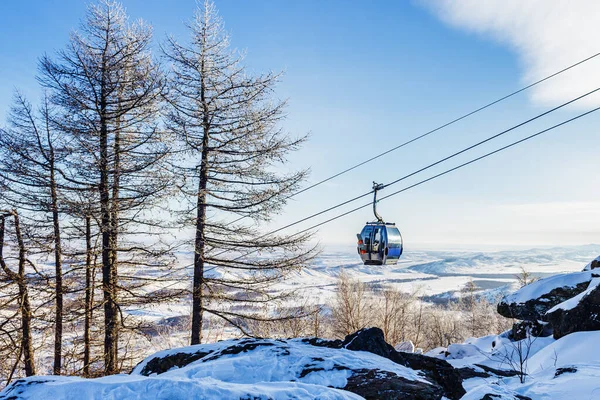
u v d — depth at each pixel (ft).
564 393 21.85
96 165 40.16
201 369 21.29
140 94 43.78
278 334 71.41
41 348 44.98
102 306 44.04
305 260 42.22
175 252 41.32
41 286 40.88
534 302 51.72
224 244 43.39
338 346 27.40
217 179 44.01
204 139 44.62
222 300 42.80
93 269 44.52
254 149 44.47
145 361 27.86
